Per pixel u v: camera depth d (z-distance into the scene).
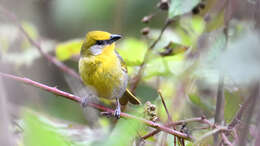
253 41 3.91
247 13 7.20
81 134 9.60
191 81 9.57
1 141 4.64
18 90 11.01
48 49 14.02
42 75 14.79
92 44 10.05
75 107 14.43
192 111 10.33
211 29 9.07
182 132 7.50
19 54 13.05
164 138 7.82
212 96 11.10
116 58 10.23
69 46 13.08
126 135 4.48
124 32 14.74
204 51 8.29
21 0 14.96
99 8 15.12
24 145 4.07
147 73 10.74
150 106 7.59
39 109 12.13
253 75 3.76
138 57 11.71
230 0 7.67
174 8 8.62
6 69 10.99
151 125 7.17
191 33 11.04
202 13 11.43
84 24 15.38
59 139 4.19
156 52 10.45
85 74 10.14
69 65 16.67
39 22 15.64
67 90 15.15
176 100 9.51
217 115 7.84
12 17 12.30
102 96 10.41
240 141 5.20
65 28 15.80
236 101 8.80
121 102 11.05
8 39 13.03
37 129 4.09
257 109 4.98
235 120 6.84
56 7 15.59
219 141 6.89
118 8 14.69
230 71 3.95
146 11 15.48
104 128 10.87
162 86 11.74
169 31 12.13
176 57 11.20
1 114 4.76
